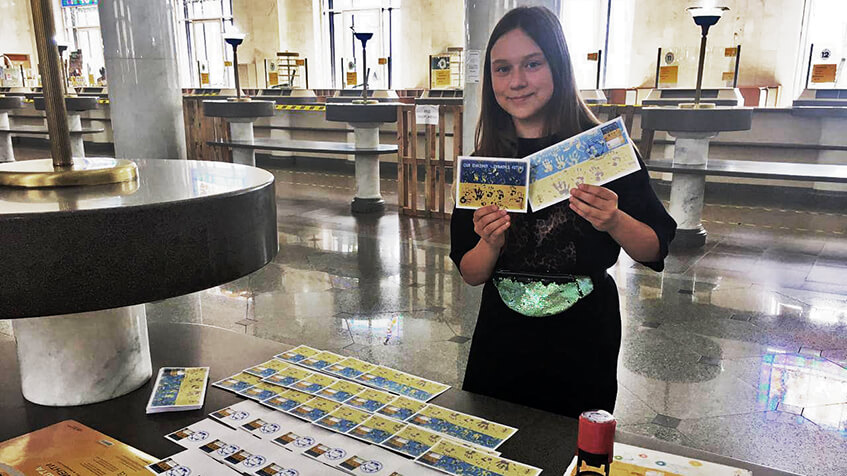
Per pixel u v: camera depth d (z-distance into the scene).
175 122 5.50
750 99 7.89
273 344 1.70
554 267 1.45
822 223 6.25
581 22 10.37
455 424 1.26
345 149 6.66
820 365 2.96
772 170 4.86
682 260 4.82
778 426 2.41
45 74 1.04
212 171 1.27
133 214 0.88
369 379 1.47
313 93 10.70
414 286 4.20
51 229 0.83
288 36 12.45
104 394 1.35
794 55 8.14
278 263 4.75
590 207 1.26
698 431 2.38
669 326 3.46
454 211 1.56
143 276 0.91
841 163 7.00
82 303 0.87
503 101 1.39
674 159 5.37
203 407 1.33
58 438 1.20
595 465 0.83
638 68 9.16
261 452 1.14
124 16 5.12
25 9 15.91
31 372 1.34
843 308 3.75
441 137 6.20
